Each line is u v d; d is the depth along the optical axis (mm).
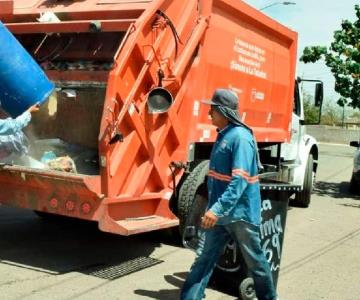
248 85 8750
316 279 6629
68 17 7027
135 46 6129
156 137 6621
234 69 8203
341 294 6141
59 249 7152
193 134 7172
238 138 4715
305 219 10281
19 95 6289
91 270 6367
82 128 6926
